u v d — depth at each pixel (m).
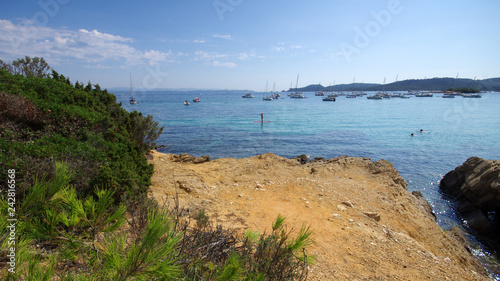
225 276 2.01
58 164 1.86
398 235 7.05
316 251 5.32
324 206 8.08
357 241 6.08
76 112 8.41
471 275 5.57
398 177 13.52
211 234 3.42
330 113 81.69
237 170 12.26
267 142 35.75
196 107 101.75
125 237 1.86
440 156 30.02
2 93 6.96
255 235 3.10
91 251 1.84
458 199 17.73
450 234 11.34
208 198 7.96
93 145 7.03
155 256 1.43
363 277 4.63
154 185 8.33
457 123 59.09
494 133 45.81
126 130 10.86
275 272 2.66
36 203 1.70
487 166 16.78
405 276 4.96
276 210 7.41
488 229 13.73
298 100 168.88
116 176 5.70
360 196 9.64
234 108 98.75
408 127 53.00
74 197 1.91
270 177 11.55
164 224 1.58
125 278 1.38
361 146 34.97
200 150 30.34
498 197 14.45
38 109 7.44
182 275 2.16
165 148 30.94
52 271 1.56
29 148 5.11
